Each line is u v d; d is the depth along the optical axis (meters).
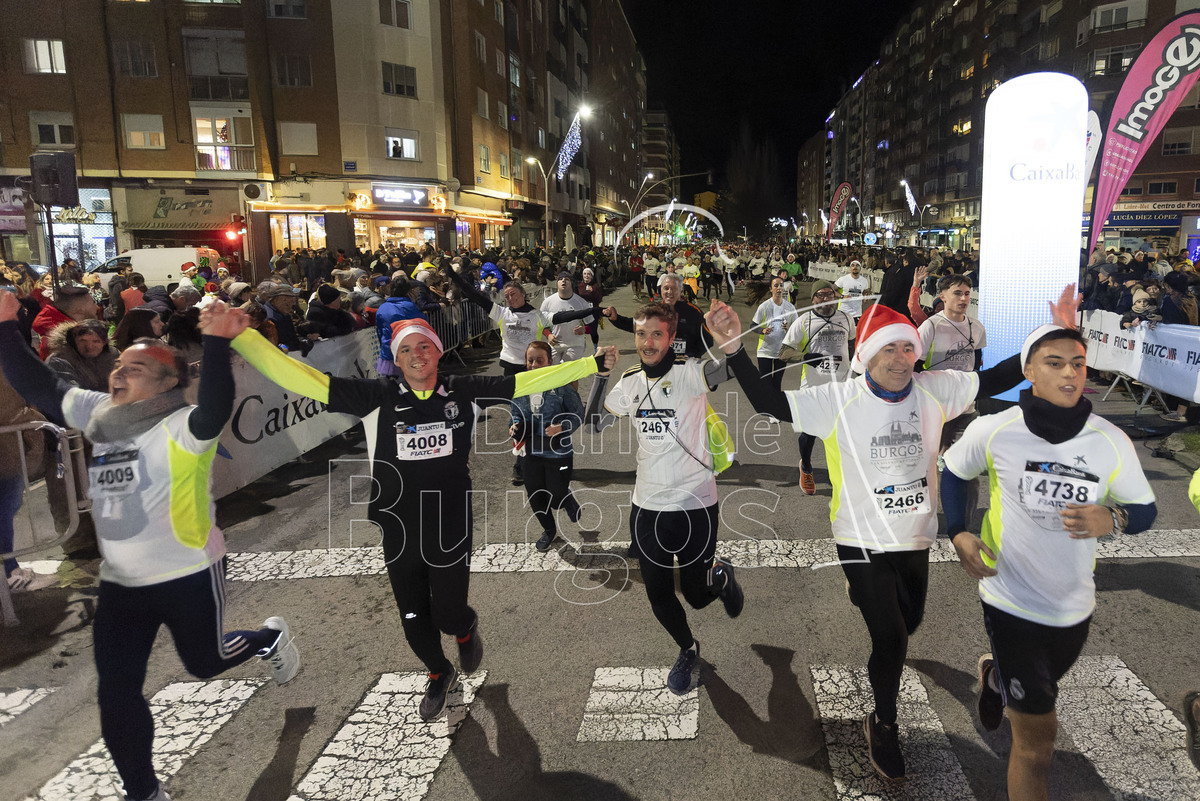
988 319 6.79
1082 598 2.45
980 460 2.58
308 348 8.43
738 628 4.11
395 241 32.38
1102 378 11.33
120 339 5.70
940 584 4.55
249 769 3.06
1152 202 43.16
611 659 3.83
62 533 5.35
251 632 3.20
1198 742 2.76
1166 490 6.14
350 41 30.38
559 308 8.04
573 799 2.84
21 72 27.67
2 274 12.24
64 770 3.09
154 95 28.55
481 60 38.38
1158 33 8.84
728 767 2.99
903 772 2.86
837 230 90.12
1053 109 6.26
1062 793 2.79
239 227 29.11
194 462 2.73
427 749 3.16
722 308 2.96
